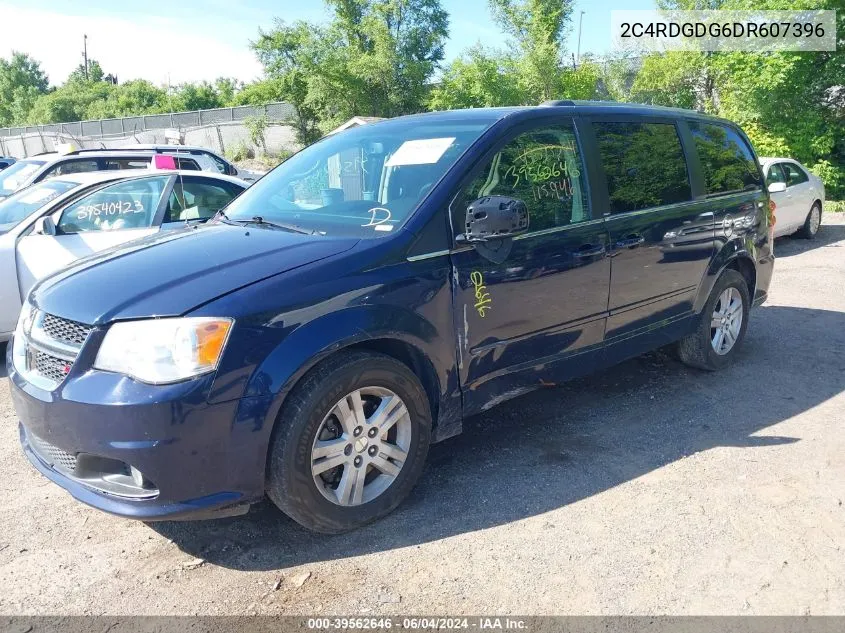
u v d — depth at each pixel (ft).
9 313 18.88
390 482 10.90
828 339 20.42
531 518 10.95
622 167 14.38
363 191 12.52
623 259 13.99
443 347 11.21
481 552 10.07
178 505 9.15
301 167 14.25
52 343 9.75
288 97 92.94
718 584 9.30
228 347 9.12
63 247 19.43
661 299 15.23
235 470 9.36
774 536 10.36
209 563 9.96
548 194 12.89
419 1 85.92
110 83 239.91
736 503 11.29
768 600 8.98
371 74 84.02
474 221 10.89
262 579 9.56
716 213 16.44
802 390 16.40
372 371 10.27
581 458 13.03
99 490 9.48
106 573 9.77
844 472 12.28
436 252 11.12
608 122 14.43
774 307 24.43
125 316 9.21
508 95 71.36
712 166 16.87
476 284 11.53
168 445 8.89
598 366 14.19
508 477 12.31
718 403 15.64
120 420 8.86
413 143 12.83
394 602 9.02
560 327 13.03
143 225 21.09
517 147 12.64
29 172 33.96
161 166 31.78
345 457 10.34
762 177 18.78
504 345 12.16
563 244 12.80
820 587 9.21
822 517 10.84
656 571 9.58
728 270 17.35
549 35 71.67
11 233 19.27
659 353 19.10
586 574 9.53
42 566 9.95
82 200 20.30
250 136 99.35
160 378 8.91
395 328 10.47
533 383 12.92
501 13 75.15
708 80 62.80
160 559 10.10
